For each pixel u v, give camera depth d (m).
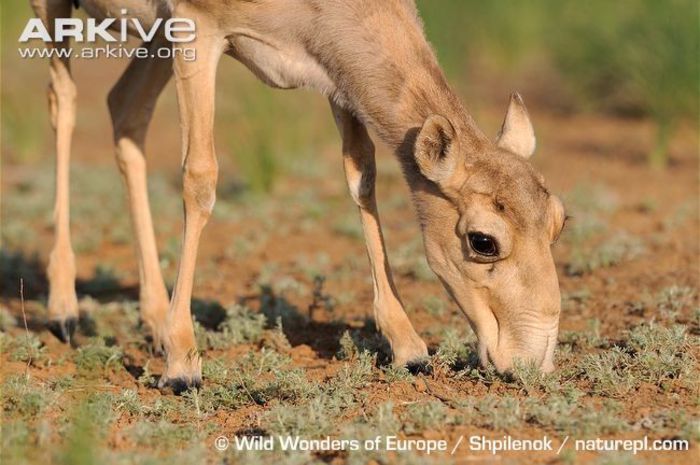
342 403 13.93
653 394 14.35
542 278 13.96
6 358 16.52
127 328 18.62
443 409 13.36
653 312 18.00
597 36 35.25
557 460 12.50
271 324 18.20
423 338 17.39
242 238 23.56
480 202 14.09
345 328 17.97
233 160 29.89
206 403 14.50
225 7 15.28
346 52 15.09
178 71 15.55
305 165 30.16
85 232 24.88
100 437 12.95
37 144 32.41
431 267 14.72
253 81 30.59
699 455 12.65
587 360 15.09
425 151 14.12
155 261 17.94
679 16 30.52
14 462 11.79
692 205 25.08
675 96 29.86
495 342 14.30
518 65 41.50
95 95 38.34
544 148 31.70
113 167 30.86
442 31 36.75
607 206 25.00
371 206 16.12
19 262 22.44
